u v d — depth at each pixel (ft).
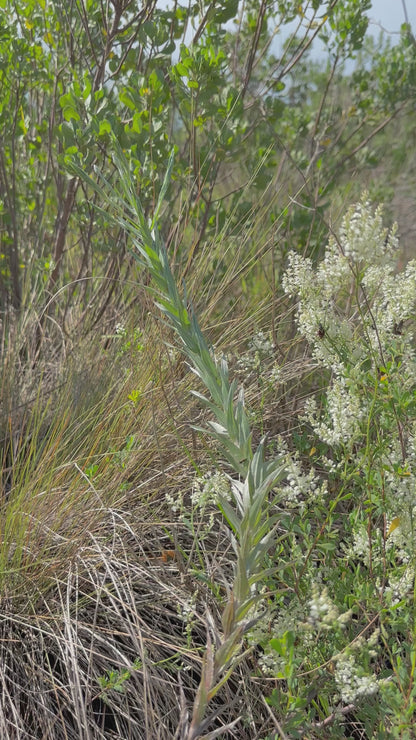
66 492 8.07
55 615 7.07
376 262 6.15
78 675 6.23
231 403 5.04
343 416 6.18
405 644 5.75
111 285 11.94
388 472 6.06
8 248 13.43
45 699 6.57
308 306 6.88
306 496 7.57
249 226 11.53
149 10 11.88
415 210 18.89
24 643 6.91
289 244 11.65
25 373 11.30
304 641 5.70
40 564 7.55
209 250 11.02
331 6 11.90
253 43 11.73
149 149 10.96
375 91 14.66
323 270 6.75
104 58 11.66
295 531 6.15
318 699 6.48
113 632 6.61
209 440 8.55
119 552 7.64
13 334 11.79
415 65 14.05
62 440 9.33
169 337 9.61
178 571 7.41
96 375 10.36
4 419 10.02
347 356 6.66
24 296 12.28
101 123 10.46
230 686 6.73
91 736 6.18
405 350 6.43
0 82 12.84
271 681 6.32
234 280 10.49
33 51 12.77
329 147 14.12
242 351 10.05
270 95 12.57
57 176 12.96
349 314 8.86
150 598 7.35
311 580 5.95
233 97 11.12
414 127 21.79
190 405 8.89
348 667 5.30
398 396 5.93
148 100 10.79
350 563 6.91
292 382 9.73
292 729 5.44
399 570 5.93
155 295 5.21
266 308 10.32
